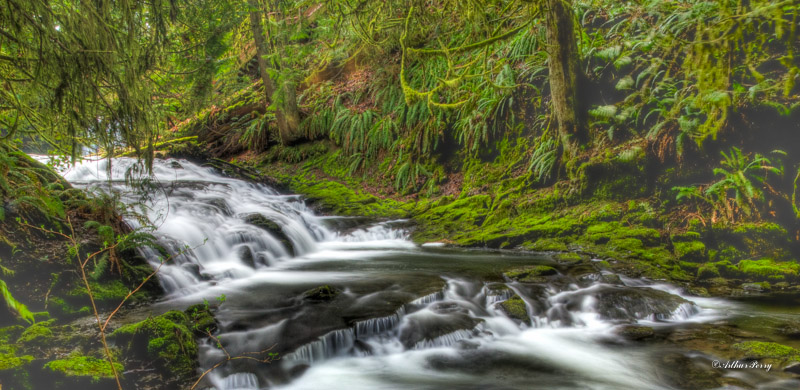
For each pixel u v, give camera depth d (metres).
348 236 9.01
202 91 5.75
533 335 4.59
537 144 9.37
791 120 6.39
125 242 4.88
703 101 4.14
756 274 5.84
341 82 14.27
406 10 7.08
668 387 3.56
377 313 4.45
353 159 12.56
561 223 7.86
